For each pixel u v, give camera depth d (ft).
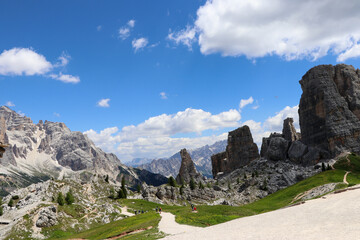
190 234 138.00
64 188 476.13
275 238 91.97
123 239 164.96
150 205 469.57
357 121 621.31
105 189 618.03
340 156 580.30
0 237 309.63
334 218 111.14
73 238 251.80
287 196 420.36
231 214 237.25
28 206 400.88
